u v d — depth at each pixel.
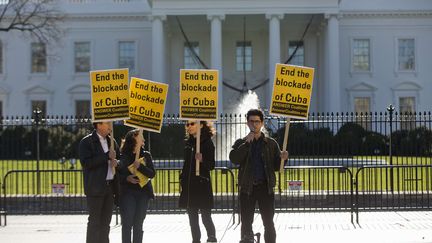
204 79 11.60
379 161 28.52
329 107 51.47
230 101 57.62
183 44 58.31
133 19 59.25
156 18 51.91
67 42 59.72
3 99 60.19
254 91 57.50
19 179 28.25
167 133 30.03
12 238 14.27
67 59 59.84
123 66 59.28
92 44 59.44
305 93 10.89
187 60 58.22
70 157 33.12
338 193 19.47
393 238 13.65
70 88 59.69
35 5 53.25
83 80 59.56
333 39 51.66
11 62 60.38
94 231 10.75
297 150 27.28
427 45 59.03
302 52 58.06
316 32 57.59
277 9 51.66
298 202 18.19
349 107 58.91
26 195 20.47
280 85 10.94
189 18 54.94
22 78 60.22
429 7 58.78
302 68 10.89
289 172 22.70
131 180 11.22
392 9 58.53
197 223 12.05
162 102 11.65
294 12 51.78
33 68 60.41
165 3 51.94
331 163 27.33
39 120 24.44
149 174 11.37
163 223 16.86
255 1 51.72
